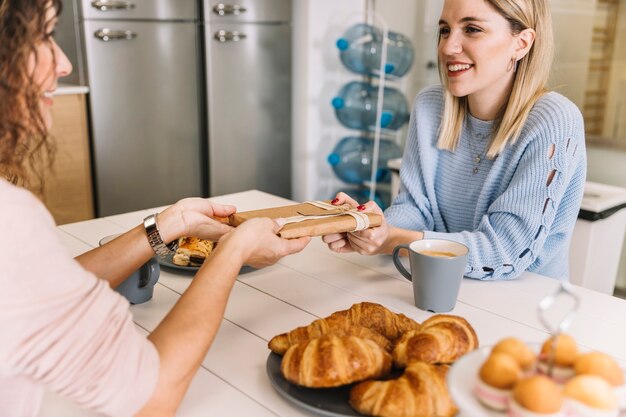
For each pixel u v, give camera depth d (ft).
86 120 8.96
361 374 2.27
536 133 4.03
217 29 9.71
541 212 3.85
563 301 3.42
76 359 1.95
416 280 3.23
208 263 2.53
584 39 8.30
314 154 11.72
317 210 3.48
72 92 8.59
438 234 3.91
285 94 11.00
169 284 3.61
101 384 2.01
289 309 3.26
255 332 2.99
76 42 8.73
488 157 4.39
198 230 3.31
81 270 2.06
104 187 9.27
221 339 2.92
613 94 8.13
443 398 2.12
